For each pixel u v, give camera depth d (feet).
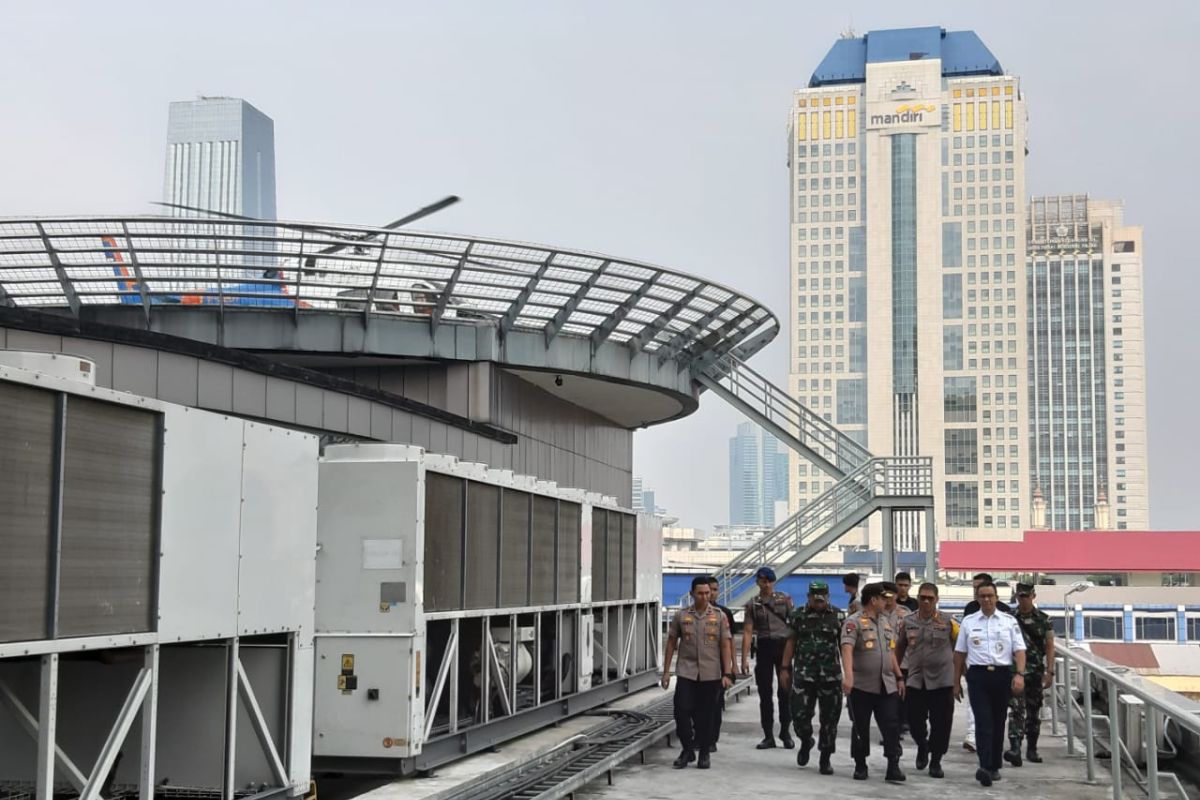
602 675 63.87
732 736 58.18
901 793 41.34
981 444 654.12
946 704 45.14
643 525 74.69
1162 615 318.24
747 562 135.23
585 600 59.77
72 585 22.85
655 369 124.16
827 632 46.09
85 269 96.94
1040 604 326.85
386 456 39.24
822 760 45.65
